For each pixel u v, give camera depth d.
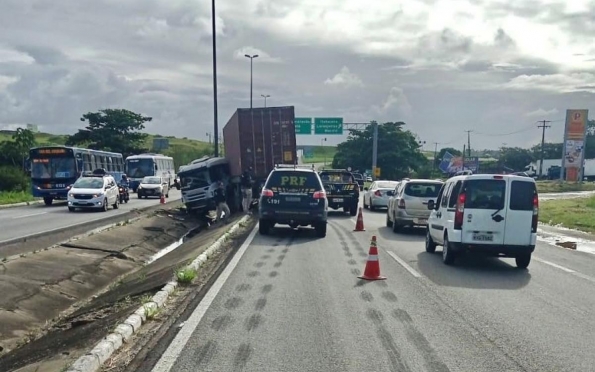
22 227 23.73
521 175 14.06
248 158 31.59
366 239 19.53
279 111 31.58
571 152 71.25
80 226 24.50
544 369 6.64
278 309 9.36
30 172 38.88
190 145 123.25
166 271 12.98
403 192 21.55
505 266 14.38
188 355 7.02
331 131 60.12
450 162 72.56
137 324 8.26
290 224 20.50
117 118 81.31
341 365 6.69
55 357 7.30
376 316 8.95
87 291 13.58
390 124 87.44
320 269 13.28
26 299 11.37
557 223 29.61
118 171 50.78
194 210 30.81
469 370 6.57
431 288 11.26
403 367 6.64
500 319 8.89
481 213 13.72
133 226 23.02
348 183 30.88
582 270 14.07
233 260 14.54
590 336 8.02
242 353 7.11
